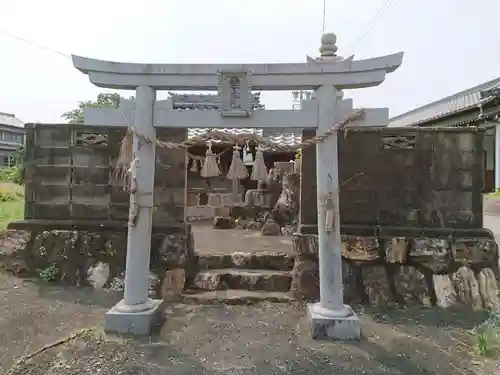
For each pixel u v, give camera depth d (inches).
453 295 197.3
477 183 205.2
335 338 154.1
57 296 196.9
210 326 166.6
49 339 149.3
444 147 206.4
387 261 203.0
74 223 216.7
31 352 138.3
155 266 206.4
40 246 217.3
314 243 203.8
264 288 212.7
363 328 167.0
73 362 131.6
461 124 489.7
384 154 208.7
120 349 142.8
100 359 134.5
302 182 208.2
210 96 449.4
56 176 219.5
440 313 186.9
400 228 205.2
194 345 147.6
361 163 209.9
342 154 210.8
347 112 162.2
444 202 206.4
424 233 203.5
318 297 199.5
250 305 194.4
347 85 161.5
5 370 125.0
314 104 162.7
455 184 206.1
